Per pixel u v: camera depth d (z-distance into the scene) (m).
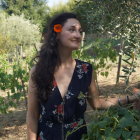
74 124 1.84
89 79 1.87
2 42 17.81
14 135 5.11
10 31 23.30
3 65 9.02
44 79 1.81
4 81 5.50
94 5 2.54
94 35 2.64
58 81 1.83
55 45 1.83
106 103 1.88
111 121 1.52
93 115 1.72
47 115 1.84
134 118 1.50
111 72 9.94
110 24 2.30
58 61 1.84
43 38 1.91
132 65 1.88
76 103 1.83
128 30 2.16
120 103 1.80
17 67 6.00
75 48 1.80
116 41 2.00
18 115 6.06
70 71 1.86
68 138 1.81
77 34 1.78
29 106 1.91
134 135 1.42
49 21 1.86
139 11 2.14
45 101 1.83
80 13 2.84
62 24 1.79
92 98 1.89
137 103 1.72
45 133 1.86
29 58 7.65
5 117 5.96
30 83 1.88
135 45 1.96
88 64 1.89
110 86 7.77
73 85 1.83
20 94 5.52
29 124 1.93
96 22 2.59
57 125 1.84
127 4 2.21
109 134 1.45
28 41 23.67
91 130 1.51
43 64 1.82
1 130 5.30
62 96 1.83
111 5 2.32
